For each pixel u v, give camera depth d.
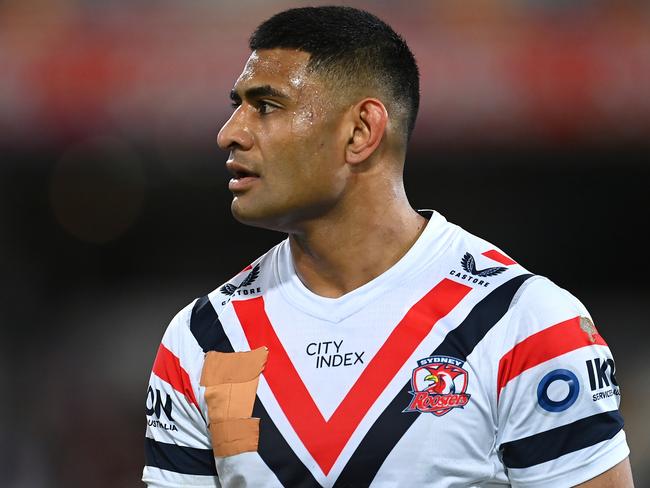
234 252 50.72
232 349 9.06
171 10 34.88
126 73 33.59
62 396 38.91
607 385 8.55
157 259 50.25
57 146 34.06
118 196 47.28
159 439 9.38
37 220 47.53
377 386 8.50
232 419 8.73
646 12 32.16
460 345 8.52
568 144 32.16
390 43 9.23
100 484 34.28
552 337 8.42
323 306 8.95
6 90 33.75
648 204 45.38
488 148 32.72
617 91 31.70
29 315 47.00
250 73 8.88
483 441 8.42
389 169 9.16
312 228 9.03
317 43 8.86
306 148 8.74
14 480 33.56
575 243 46.56
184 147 34.47
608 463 8.40
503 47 32.34
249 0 36.59
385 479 8.35
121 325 48.09
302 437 8.52
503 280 8.79
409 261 8.98
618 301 46.12
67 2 35.38
